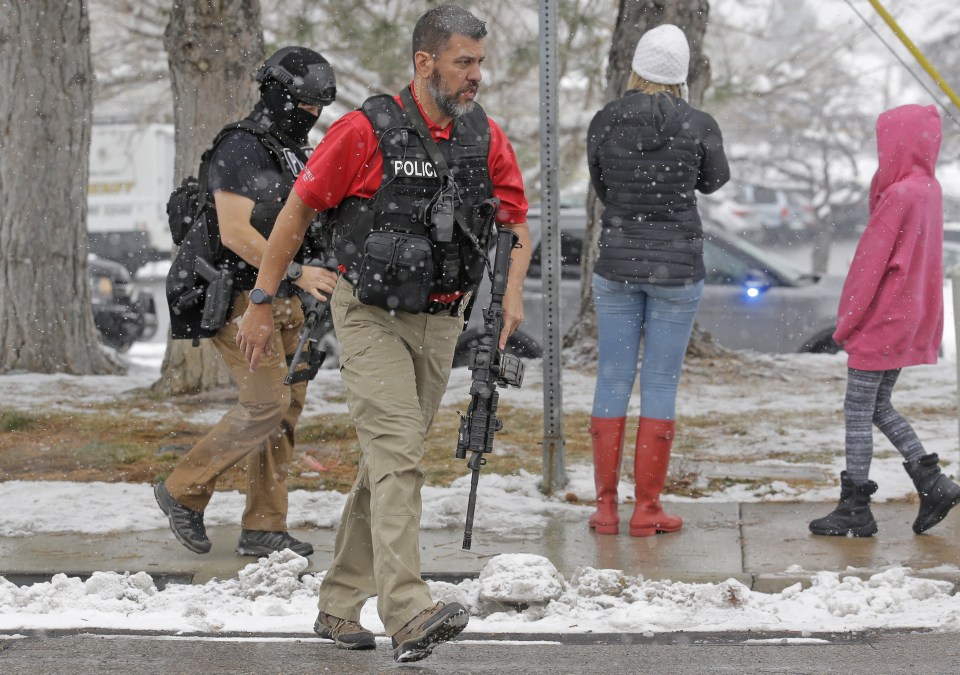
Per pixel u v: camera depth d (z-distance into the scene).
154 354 40.25
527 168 45.56
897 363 14.38
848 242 83.19
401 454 9.79
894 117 14.74
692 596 12.24
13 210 30.11
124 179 67.06
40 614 11.93
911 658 10.53
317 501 16.28
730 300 30.73
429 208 10.07
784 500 16.61
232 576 13.08
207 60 25.42
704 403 24.62
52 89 30.19
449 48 10.05
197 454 13.55
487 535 14.84
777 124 63.09
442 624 9.29
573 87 45.62
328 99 13.15
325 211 10.51
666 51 14.72
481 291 30.42
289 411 13.74
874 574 12.75
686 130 14.56
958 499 14.34
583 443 20.53
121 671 10.30
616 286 14.88
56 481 17.61
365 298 10.03
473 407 10.19
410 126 10.12
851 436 14.62
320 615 10.98
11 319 30.14
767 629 11.31
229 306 13.04
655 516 14.88
